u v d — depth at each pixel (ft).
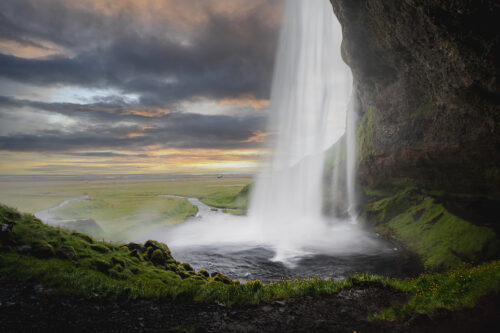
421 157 113.39
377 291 36.86
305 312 28.86
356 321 26.45
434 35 74.08
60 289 26.96
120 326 22.77
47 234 39.29
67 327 21.65
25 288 26.58
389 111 127.75
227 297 31.07
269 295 33.12
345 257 92.22
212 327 24.27
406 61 100.73
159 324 23.90
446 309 26.13
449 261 73.00
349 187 168.66
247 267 85.97
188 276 43.98
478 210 89.81
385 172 138.51
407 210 117.19
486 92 74.84
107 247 43.50
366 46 110.83
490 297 27.45
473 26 60.70
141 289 30.68
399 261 83.56
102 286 29.37
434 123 104.22
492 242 70.13
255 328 24.49
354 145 170.19
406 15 78.43
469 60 69.05
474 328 21.93
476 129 87.56
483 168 93.04
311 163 231.91
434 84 93.97
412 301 31.30
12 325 20.88
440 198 107.45
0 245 32.32
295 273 79.05
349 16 102.78
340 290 37.09
